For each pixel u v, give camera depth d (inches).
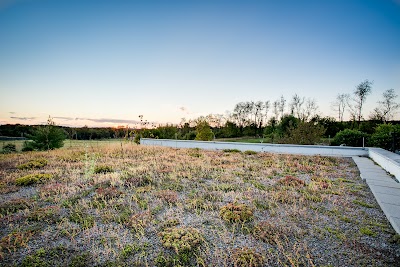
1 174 349.4
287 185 290.4
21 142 852.6
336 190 270.8
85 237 166.6
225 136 1598.2
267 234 167.3
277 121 1288.1
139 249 152.3
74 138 917.2
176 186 287.0
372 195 252.4
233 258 139.0
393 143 550.0
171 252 148.3
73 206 225.0
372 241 159.2
